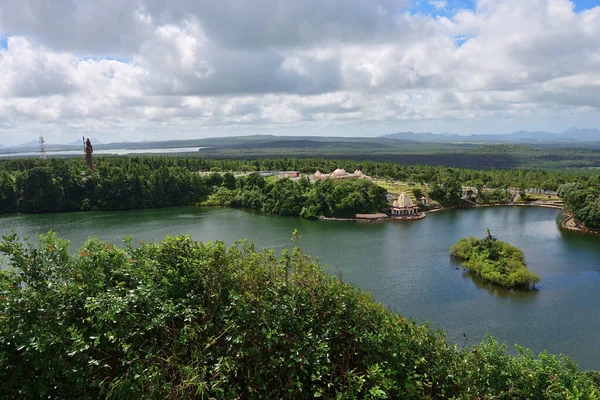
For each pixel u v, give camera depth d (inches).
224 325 427.8
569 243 3068.4
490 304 1877.5
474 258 2427.4
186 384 356.2
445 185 5241.1
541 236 3324.3
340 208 4249.5
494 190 5521.7
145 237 3213.6
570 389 548.4
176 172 5556.1
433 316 1754.4
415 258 2623.0
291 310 446.3
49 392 377.4
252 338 419.5
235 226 3737.7
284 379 416.2
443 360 483.8
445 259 2596.0
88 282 426.6
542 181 6146.7
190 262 466.3
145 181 5108.3
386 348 457.7
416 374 449.4
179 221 3986.2
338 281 522.9
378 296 1971.0
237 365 398.3
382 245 2984.7
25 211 4542.3
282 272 499.5
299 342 426.0
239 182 5492.1
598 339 1551.4
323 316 469.7
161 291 436.5
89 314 406.9
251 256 502.3
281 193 4594.0
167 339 407.8
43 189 4628.4
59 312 390.3
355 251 2805.1
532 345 1509.6
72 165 5487.2
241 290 456.8
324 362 426.6
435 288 2074.3
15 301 374.0
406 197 4436.5
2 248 418.0
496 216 4362.7
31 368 366.9
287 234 3378.4
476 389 476.4
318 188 4448.8
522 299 1936.5
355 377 415.8
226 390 397.1
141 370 365.1
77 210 4712.1
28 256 426.3
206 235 3316.9
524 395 538.3
